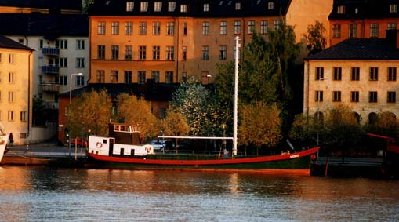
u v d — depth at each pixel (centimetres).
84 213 15662
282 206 16612
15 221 14975
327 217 15688
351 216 15800
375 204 16962
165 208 16225
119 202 16725
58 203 16525
